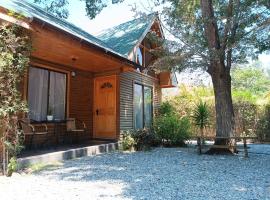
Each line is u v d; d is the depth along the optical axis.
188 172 5.59
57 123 9.26
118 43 11.53
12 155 5.22
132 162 6.89
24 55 5.39
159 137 11.25
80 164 6.49
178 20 9.43
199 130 13.55
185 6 9.77
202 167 6.19
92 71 10.91
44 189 4.13
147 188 4.25
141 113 12.59
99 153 8.67
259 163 6.81
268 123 13.21
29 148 7.98
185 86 17.14
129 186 4.37
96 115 10.90
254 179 4.95
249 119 13.71
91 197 3.74
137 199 3.66
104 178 4.96
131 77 11.82
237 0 8.47
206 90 17.52
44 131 8.61
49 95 9.02
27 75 8.13
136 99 12.21
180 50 8.84
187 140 12.66
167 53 9.20
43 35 6.00
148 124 13.06
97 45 7.61
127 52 10.41
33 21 5.47
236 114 13.90
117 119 10.30
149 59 13.47
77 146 8.58
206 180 4.84
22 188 4.18
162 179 4.91
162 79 14.75
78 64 9.61
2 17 5.00
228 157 7.87
